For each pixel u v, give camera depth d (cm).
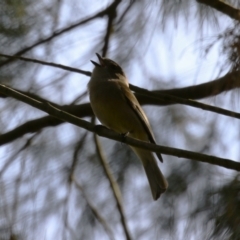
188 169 931
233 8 808
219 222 705
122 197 1023
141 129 1016
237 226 687
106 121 1026
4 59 1067
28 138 1065
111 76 1045
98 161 1056
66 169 1038
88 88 1033
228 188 735
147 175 945
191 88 1047
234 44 711
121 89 1016
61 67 1008
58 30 1091
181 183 920
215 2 908
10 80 1090
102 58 1066
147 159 946
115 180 1045
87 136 1078
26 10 1066
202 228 771
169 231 898
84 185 1030
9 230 937
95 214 1001
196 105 909
